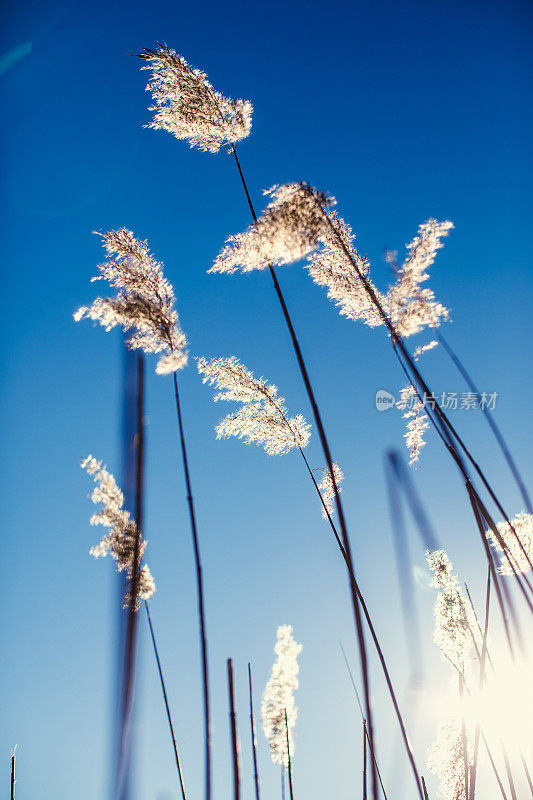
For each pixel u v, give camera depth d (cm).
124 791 182
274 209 361
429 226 384
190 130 400
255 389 421
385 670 322
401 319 382
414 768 299
